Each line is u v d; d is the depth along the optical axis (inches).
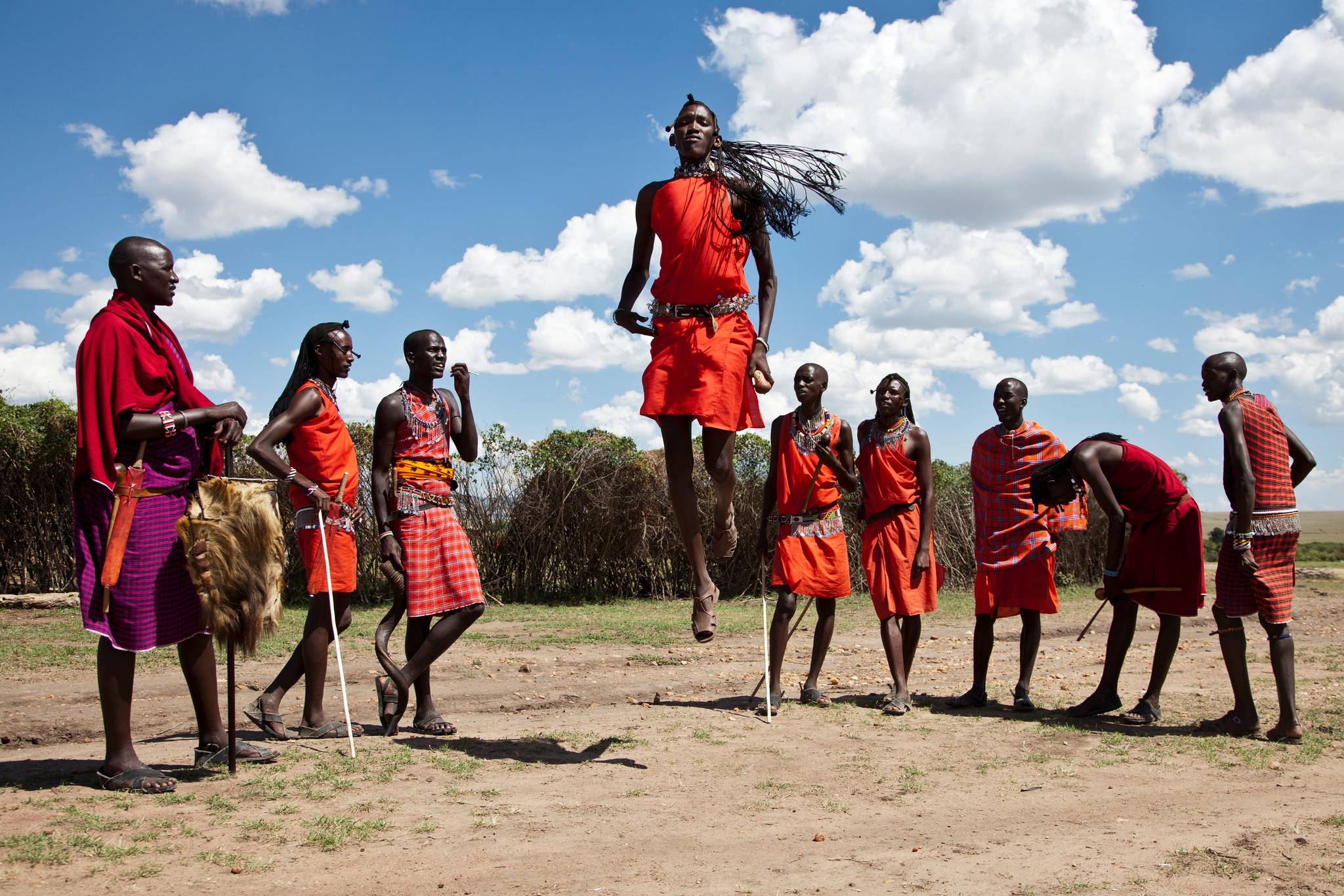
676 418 184.5
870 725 246.8
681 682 329.1
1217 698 286.4
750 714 262.7
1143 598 256.8
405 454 229.6
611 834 155.6
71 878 129.6
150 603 173.5
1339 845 152.8
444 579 227.3
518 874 136.4
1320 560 1237.7
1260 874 139.9
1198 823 165.3
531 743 222.5
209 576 172.7
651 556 673.0
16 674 319.6
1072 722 253.9
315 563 226.8
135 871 132.9
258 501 179.9
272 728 224.8
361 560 613.3
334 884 131.2
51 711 257.6
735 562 687.1
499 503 654.5
